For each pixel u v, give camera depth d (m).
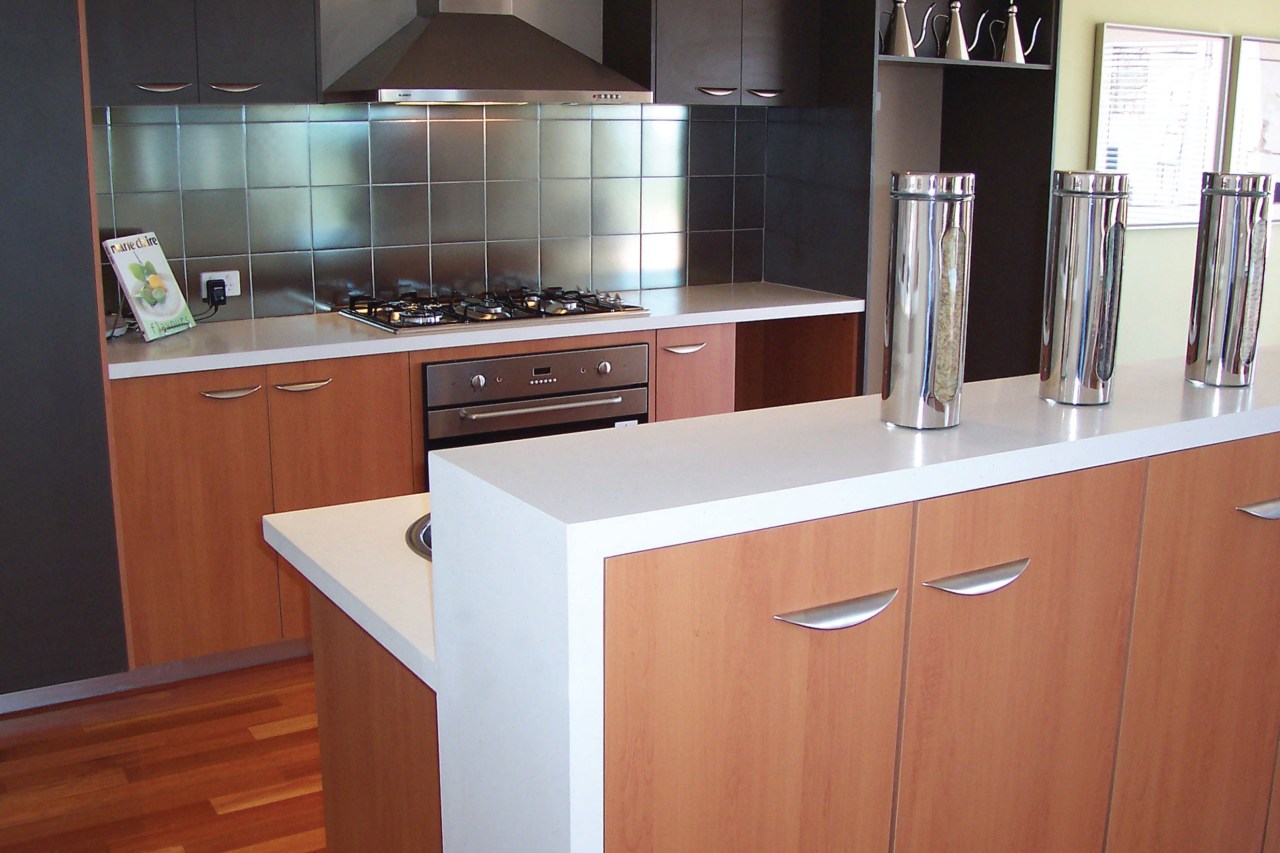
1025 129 4.60
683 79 4.00
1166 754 1.71
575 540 1.09
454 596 1.32
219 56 3.30
